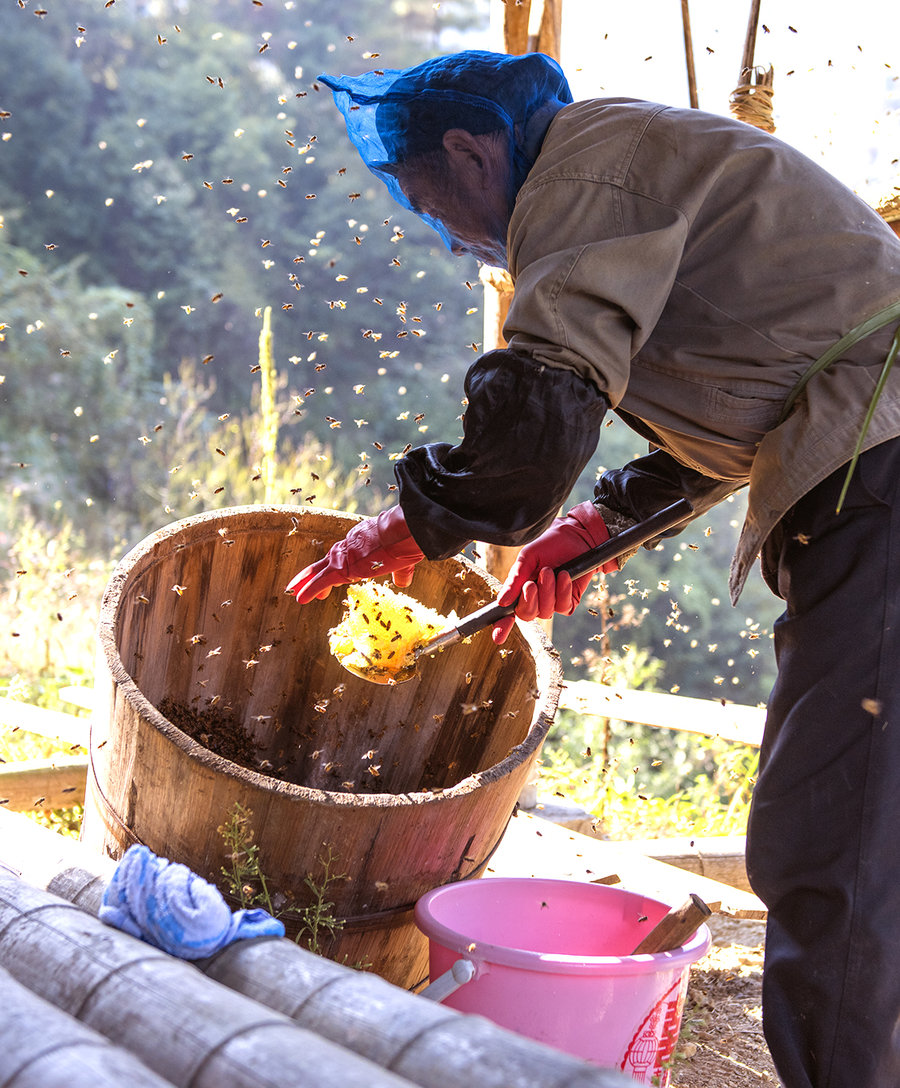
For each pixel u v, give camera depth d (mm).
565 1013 1604
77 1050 981
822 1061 1515
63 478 12062
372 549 1825
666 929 1676
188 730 2238
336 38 20500
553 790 3682
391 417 16203
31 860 1665
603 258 1501
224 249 17703
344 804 1648
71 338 13641
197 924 1361
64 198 17188
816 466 1515
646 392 1654
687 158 1549
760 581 12891
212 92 18562
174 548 2086
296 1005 1242
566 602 1891
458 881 1891
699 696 12203
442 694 2307
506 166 1672
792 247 1547
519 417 1515
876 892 1499
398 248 17969
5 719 3029
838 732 1519
